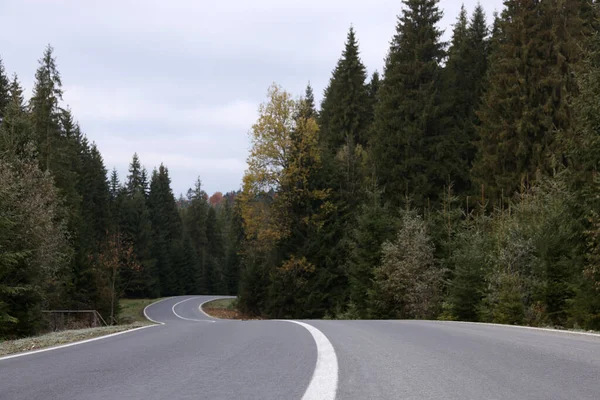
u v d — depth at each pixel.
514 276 21.30
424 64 44.06
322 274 41.12
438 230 33.34
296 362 5.84
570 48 32.91
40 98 38.16
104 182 69.81
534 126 33.69
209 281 108.75
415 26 45.69
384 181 44.16
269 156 42.44
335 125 55.25
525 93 34.62
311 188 43.06
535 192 26.73
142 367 5.72
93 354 7.16
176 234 100.62
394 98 44.50
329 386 4.35
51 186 26.73
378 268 31.12
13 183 22.09
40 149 36.59
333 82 60.91
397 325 13.33
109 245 54.16
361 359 6.10
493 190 36.03
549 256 20.92
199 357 6.45
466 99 48.41
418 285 28.50
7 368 5.96
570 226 18.59
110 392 4.32
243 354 6.68
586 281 18.17
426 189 42.28
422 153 43.56
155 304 67.31
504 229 24.42
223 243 119.94
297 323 14.89
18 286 20.44
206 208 125.94
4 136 27.06
